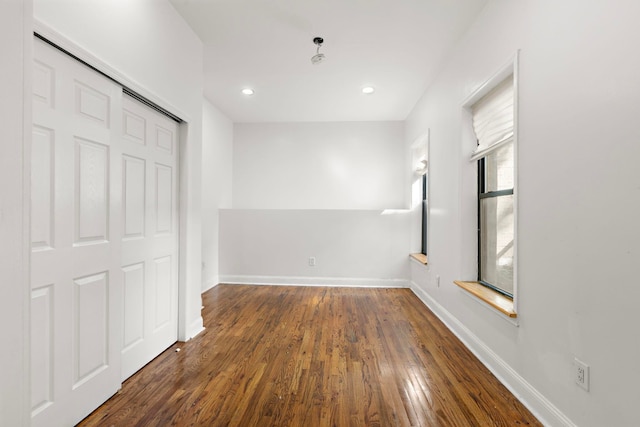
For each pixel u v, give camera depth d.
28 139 0.88
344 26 2.57
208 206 4.41
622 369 1.16
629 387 1.13
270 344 2.53
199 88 2.74
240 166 5.25
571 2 1.41
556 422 1.48
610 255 1.21
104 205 1.70
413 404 1.72
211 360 2.23
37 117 1.33
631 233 1.12
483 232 2.59
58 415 1.43
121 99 1.82
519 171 1.81
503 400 1.77
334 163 5.21
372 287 4.65
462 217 2.66
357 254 4.71
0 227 0.81
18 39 0.85
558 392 1.49
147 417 1.59
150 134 2.17
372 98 4.16
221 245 4.83
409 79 3.56
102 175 1.69
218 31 2.64
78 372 1.54
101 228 1.68
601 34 1.25
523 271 1.76
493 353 2.10
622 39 1.15
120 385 1.83
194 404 1.71
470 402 1.75
